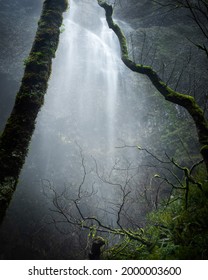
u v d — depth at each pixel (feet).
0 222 7.39
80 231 25.68
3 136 8.32
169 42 43.39
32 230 30.83
